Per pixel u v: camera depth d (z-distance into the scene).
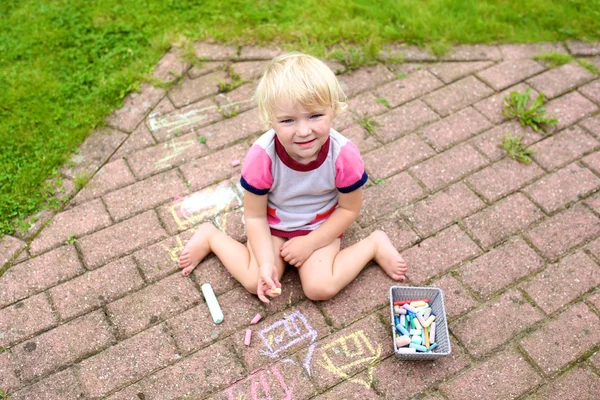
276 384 2.46
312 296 2.68
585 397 2.39
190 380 2.48
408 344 2.49
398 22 4.07
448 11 4.12
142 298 2.74
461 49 3.91
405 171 3.23
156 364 2.53
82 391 2.45
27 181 3.16
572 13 4.08
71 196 3.14
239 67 3.82
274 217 2.76
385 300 2.72
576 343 2.55
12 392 2.46
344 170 2.51
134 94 3.65
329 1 4.18
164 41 3.92
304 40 3.92
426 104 3.57
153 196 3.14
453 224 3.00
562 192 3.11
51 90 3.62
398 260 2.76
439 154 3.31
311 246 2.71
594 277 2.77
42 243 2.95
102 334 2.62
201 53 3.89
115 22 4.04
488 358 2.52
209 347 2.58
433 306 2.65
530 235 2.94
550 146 3.33
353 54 3.78
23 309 2.71
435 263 2.85
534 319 2.63
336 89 2.34
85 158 3.32
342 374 2.48
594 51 3.87
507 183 3.16
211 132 3.45
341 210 2.73
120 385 2.47
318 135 2.33
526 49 3.90
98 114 3.50
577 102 3.56
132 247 2.93
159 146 3.38
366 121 3.47
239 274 2.72
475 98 3.60
